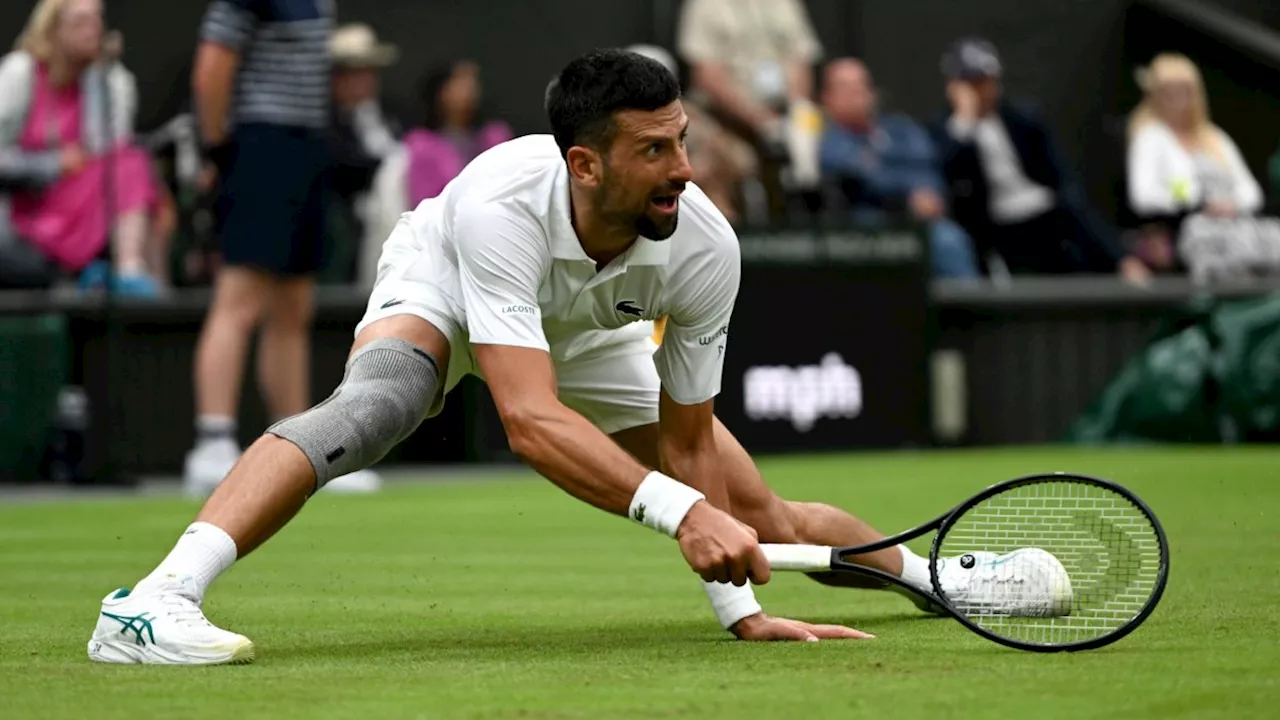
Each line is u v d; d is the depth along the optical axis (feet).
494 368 48.16
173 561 47.96
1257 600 59.21
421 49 190.80
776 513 54.34
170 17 178.70
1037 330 159.33
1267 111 205.05
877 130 168.96
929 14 207.10
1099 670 43.91
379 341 51.44
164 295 142.31
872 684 42.06
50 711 39.88
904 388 152.87
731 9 169.37
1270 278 169.37
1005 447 159.02
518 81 193.77
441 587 69.67
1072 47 209.15
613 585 70.28
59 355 131.85
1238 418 153.48
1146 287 158.61
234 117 116.26
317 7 116.67
